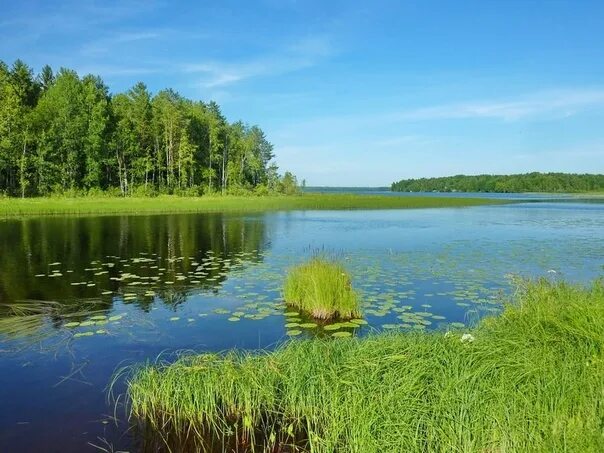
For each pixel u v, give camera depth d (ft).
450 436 12.92
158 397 16.51
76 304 31.30
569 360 15.30
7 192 146.82
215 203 160.56
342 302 28.40
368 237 72.23
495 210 159.12
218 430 15.46
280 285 37.37
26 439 14.80
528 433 12.90
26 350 22.68
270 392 15.99
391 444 12.76
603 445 11.75
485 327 20.44
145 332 25.53
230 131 239.91
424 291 34.91
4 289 35.60
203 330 25.95
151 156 193.88
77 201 140.97
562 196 335.88
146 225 88.07
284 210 151.64
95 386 18.65
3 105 143.74
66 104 161.27
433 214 136.15
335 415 14.30
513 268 44.65
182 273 42.32
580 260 49.52
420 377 14.73
